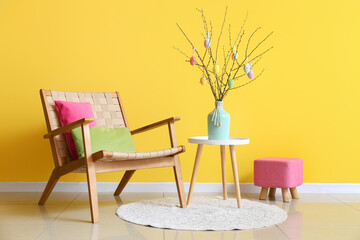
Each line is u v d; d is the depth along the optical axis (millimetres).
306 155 3494
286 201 3025
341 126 3502
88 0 3439
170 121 2785
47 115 2771
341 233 2162
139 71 3451
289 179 3018
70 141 2783
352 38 3504
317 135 3498
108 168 2449
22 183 3406
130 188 3432
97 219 2357
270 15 3484
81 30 3436
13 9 3406
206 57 3461
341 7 3498
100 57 3439
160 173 3451
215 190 3451
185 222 2314
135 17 3451
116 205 2857
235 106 3473
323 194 3377
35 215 2531
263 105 3480
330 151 3500
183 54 3459
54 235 2082
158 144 3455
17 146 3414
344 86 3508
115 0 3447
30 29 3414
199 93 3459
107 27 3445
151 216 2453
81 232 2143
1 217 2475
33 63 3416
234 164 2713
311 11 3492
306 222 2391
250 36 3480
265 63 3482
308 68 3496
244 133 3480
